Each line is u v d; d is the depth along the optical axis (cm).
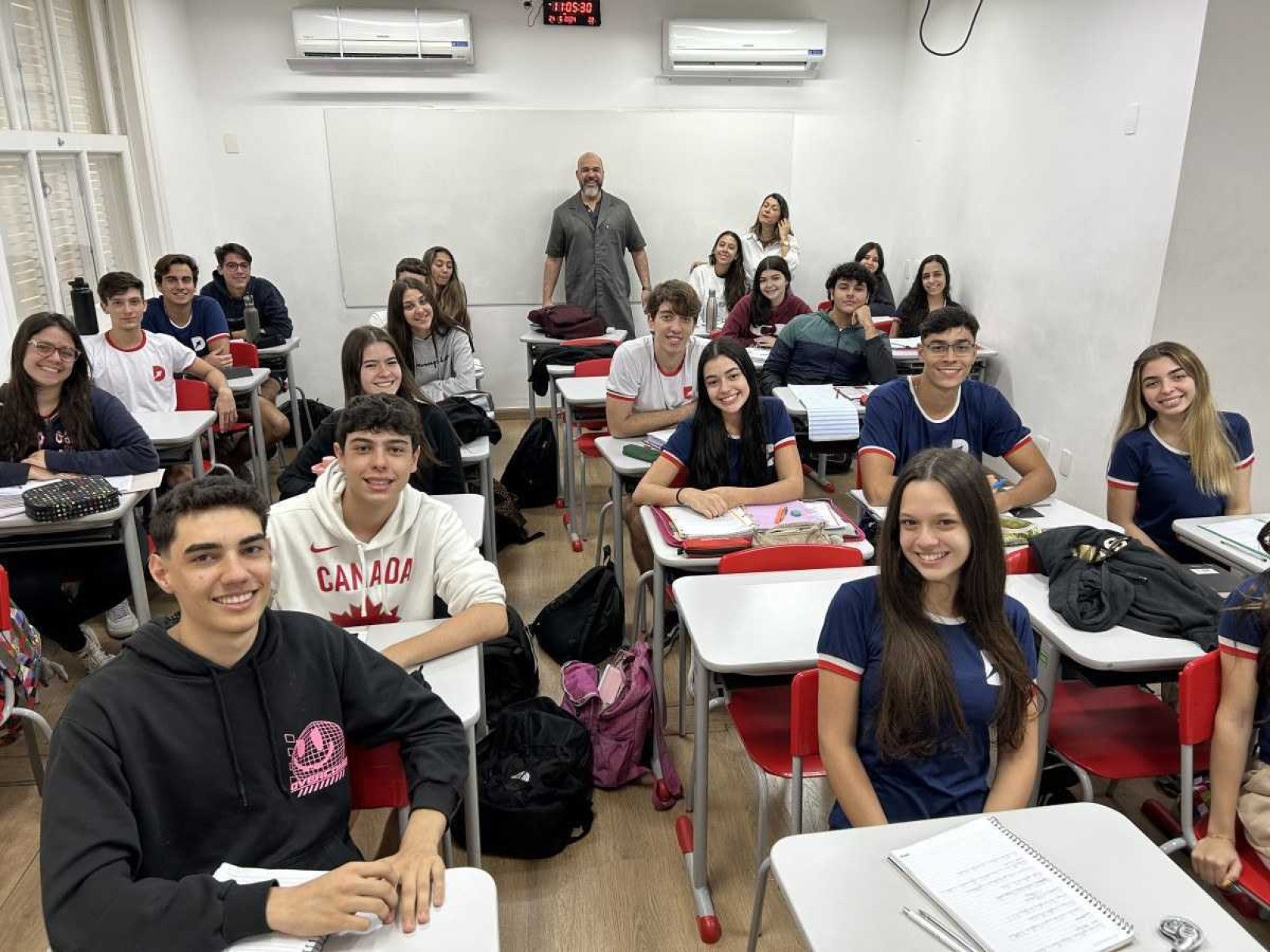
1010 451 264
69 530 254
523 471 445
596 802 236
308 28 539
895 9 591
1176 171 352
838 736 150
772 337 479
